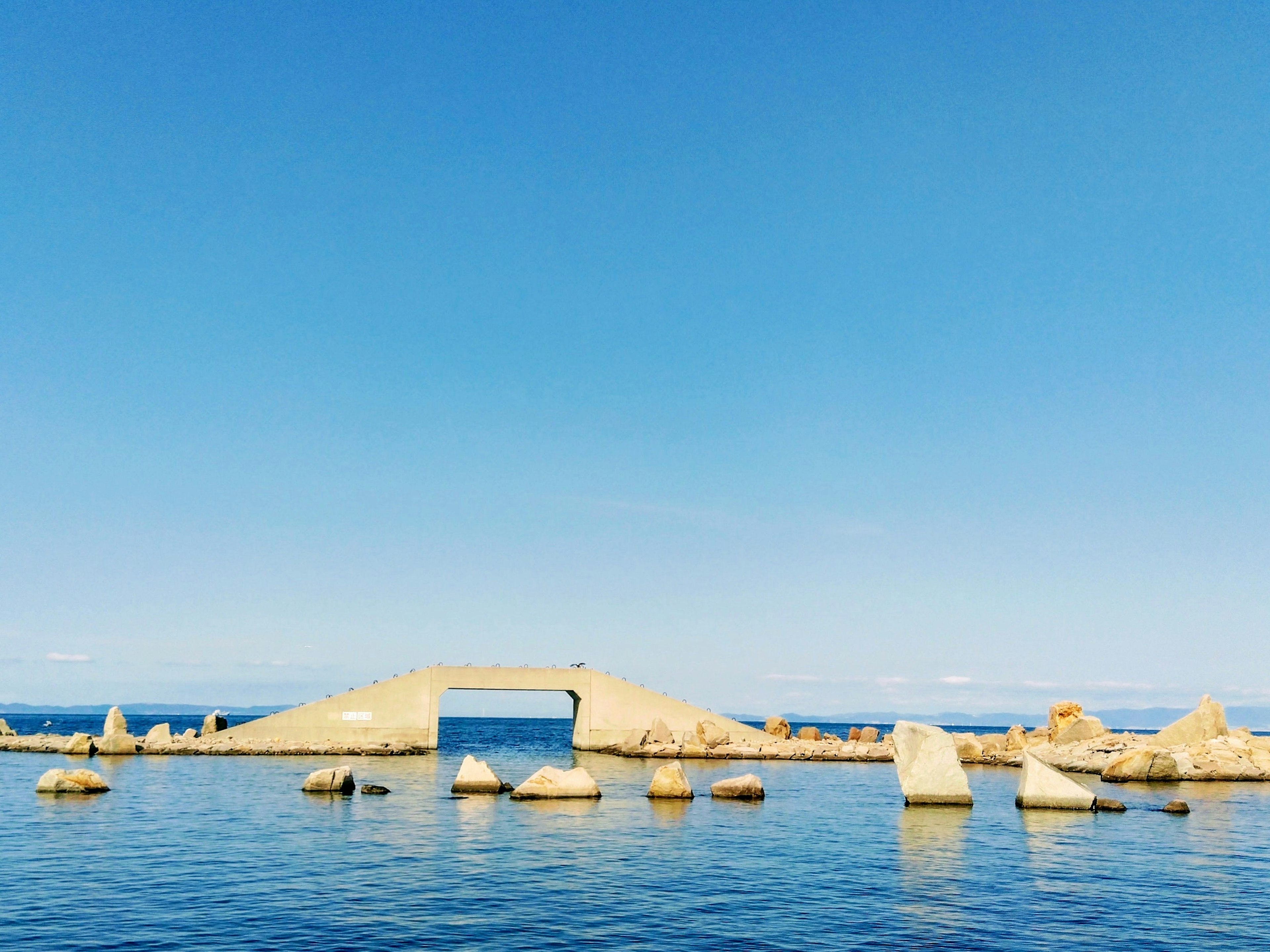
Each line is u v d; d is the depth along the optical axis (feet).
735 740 354.33
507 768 273.54
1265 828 152.25
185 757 296.51
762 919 93.30
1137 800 193.57
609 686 355.77
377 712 337.93
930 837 143.95
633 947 83.30
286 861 118.52
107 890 102.06
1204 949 84.84
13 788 200.23
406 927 88.22
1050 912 97.09
